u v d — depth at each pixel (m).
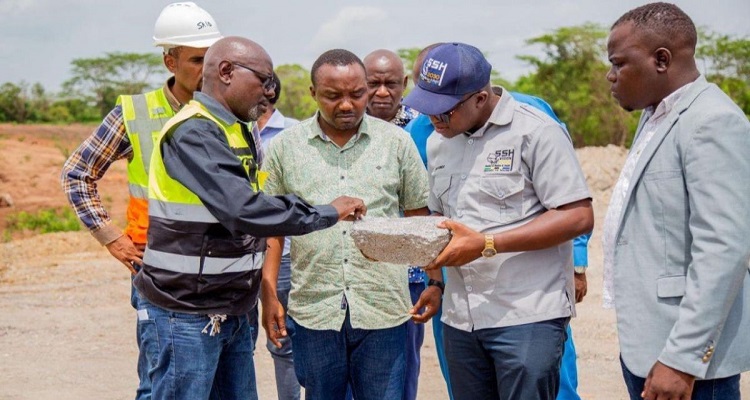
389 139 5.14
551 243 4.30
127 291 12.41
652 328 3.79
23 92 65.50
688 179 3.63
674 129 3.72
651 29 3.76
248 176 4.46
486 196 4.48
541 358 4.42
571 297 4.56
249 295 4.68
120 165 34.47
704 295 3.54
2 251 16.44
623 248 3.89
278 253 5.33
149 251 4.57
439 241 4.23
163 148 4.43
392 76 6.47
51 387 7.90
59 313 11.04
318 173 5.09
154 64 70.25
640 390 3.91
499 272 4.47
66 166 5.43
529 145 4.38
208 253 4.47
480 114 4.42
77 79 69.12
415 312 4.97
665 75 3.78
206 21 5.37
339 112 4.95
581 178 4.36
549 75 43.09
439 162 4.69
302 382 5.25
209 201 4.31
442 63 4.30
